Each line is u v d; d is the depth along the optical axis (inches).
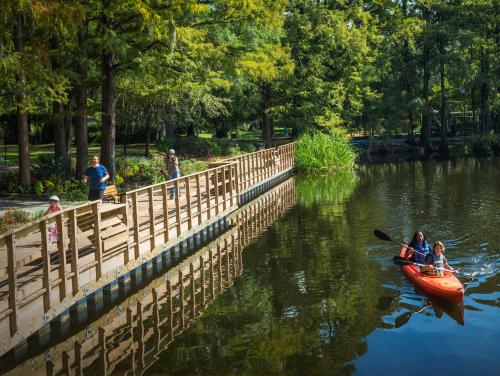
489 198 1065.5
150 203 599.8
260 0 1010.1
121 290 553.0
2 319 365.7
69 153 1189.1
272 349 414.0
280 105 1925.4
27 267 476.1
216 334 446.6
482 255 652.1
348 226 848.9
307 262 653.9
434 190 1208.8
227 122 2144.4
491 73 2181.3
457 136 2647.6
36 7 689.6
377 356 398.3
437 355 398.9
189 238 728.3
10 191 948.6
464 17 2185.0
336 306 502.0
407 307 494.3
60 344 434.0
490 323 453.4
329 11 1884.8
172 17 885.2
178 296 546.9
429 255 575.5
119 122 1461.6
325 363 389.7
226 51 1055.0
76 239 459.5
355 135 2797.7
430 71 2370.8
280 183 1449.3
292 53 1889.8
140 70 991.6
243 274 614.9
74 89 1003.9
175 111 1461.6
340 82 1948.8
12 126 1770.4
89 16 902.4
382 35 2272.4
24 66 781.9
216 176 820.0
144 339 440.1
